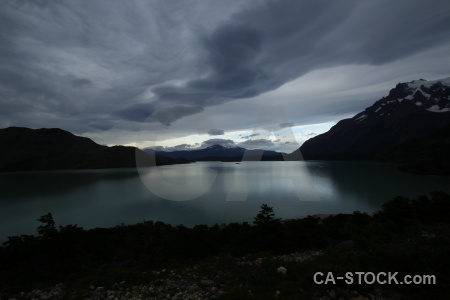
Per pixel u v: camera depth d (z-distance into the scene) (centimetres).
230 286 773
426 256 746
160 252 1418
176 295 751
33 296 855
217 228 2280
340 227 2167
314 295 638
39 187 9706
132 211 5012
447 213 2562
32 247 1683
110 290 844
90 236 2009
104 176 12069
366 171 11938
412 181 8706
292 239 1762
